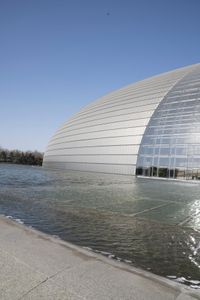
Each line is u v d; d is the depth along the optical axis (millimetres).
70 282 3805
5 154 101000
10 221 6781
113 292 3588
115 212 10625
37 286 3682
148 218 9742
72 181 24391
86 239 7152
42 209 10781
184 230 8188
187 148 30234
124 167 34875
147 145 33406
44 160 64125
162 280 3982
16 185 19766
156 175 31828
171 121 32594
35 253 4762
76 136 46125
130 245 6723
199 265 5543
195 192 18672
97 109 45344
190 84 35219
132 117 36969
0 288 3623
